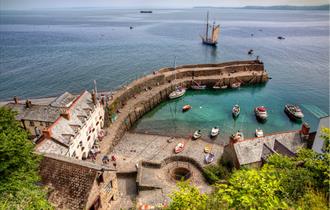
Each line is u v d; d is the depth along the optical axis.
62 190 28.14
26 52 149.00
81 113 52.25
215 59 136.38
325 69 116.31
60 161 30.11
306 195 13.48
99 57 138.12
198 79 96.25
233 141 41.38
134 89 79.88
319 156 17.47
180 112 77.81
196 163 44.56
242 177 12.01
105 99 69.88
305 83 100.06
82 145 49.69
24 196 19.89
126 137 62.19
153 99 80.44
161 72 97.25
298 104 82.44
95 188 28.59
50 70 115.12
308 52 149.25
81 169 28.98
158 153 54.00
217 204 13.40
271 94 90.62
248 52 147.38
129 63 127.50
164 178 41.44
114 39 197.25
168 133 64.88
